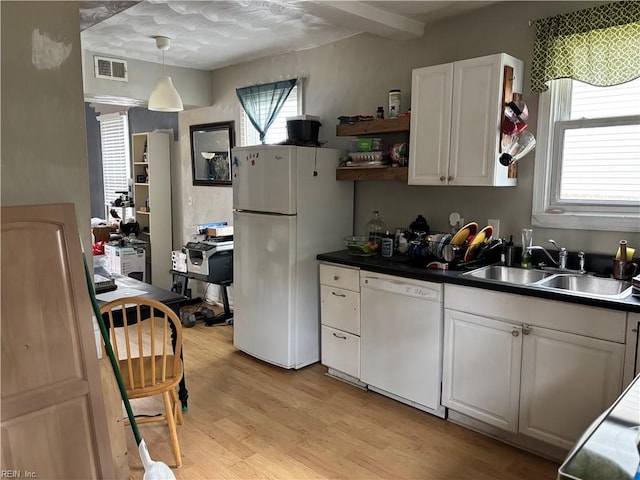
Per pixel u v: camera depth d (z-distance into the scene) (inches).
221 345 164.2
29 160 73.4
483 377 102.6
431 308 109.6
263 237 142.3
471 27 122.5
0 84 69.7
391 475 92.8
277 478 92.0
